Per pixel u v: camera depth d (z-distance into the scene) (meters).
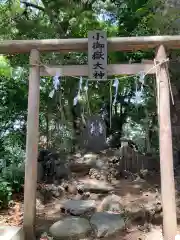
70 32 7.55
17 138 5.93
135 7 7.14
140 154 6.98
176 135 6.58
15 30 7.07
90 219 4.08
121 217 4.14
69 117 8.73
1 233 3.25
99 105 10.19
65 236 3.68
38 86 3.85
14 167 5.19
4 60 6.18
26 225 3.63
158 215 4.18
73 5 7.66
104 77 3.82
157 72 3.80
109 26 7.62
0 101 6.28
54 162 6.21
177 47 3.90
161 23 5.80
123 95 9.97
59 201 5.09
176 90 6.57
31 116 3.79
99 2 8.60
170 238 3.54
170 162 3.65
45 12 8.05
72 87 8.18
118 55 6.60
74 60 7.06
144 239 3.72
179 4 5.93
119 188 5.54
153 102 7.91
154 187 5.56
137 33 6.16
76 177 6.25
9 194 4.60
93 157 7.43
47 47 3.86
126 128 10.41
